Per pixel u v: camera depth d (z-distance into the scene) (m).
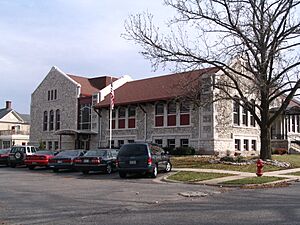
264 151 28.05
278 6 25.44
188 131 36.91
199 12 26.41
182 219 9.30
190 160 29.75
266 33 25.39
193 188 16.19
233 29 26.06
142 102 39.66
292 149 42.72
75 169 26.30
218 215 9.80
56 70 51.31
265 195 13.82
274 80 26.23
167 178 20.19
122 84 48.09
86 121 46.78
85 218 9.51
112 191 15.02
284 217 9.46
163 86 40.50
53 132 50.62
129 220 9.20
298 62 26.25
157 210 10.65
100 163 23.59
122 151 21.31
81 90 48.34
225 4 25.97
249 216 9.62
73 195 13.84
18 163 31.20
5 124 79.44
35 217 9.70
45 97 52.62
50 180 20.11
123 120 42.78
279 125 45.16
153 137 39.69
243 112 38.91
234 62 33.25
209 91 32.47
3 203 11.97
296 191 15.01
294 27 25.55
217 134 35.28
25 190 15.42
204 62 26.55
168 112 38.78
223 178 19.84
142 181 19.50
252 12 25.91
